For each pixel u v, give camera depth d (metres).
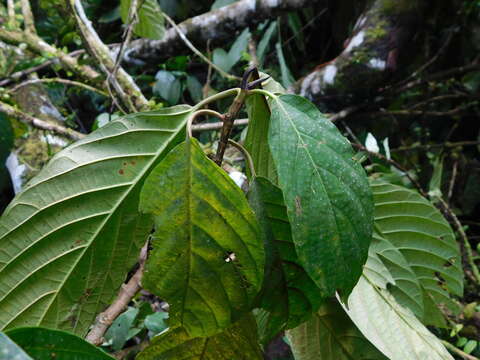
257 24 1.49
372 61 1.28
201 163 0.38
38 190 0.43
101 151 0.44
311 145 0.39
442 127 1.63
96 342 0.56
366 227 0.40
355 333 0.56
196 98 1.71
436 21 1.55
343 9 1.72
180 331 0.46
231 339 0.47
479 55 1.50
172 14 1.86
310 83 1.38
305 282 0.44
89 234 0.45
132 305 1.00
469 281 1.14
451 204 1.49
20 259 0.43
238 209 0.39
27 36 1.19
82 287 0.46
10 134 1.09
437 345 0.55
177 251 0.40
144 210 0.39
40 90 1.32
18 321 0.44
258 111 0.47
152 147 0.45
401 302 0.67
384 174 1.17
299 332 0.57
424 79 1.43
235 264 0.40
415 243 0.74
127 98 0.93
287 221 0.43
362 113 1.43
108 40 1.94
